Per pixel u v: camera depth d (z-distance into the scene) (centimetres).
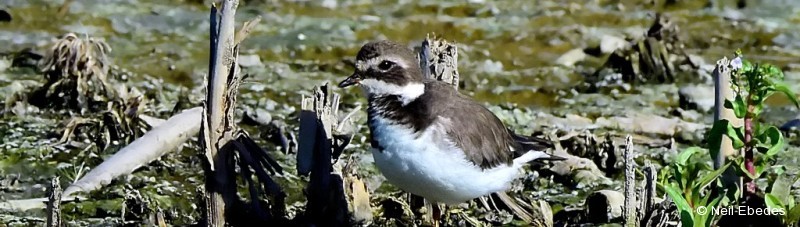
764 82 1034
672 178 1108
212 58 960
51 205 933
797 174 1267
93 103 1452
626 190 1033
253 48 1727
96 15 1819
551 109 1539
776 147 1056
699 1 1952
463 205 1156
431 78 1098
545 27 1836
